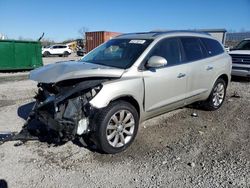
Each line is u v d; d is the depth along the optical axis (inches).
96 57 208.4
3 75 568.7
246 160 165.5
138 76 178.9
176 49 211.8
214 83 251.8
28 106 274.1
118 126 170.1
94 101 157.2
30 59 660.7
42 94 179.5
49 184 138.6
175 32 219.8
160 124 224.5
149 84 184.4
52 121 156.5
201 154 173.0
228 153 174.9
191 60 222.1
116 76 170.6
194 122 231.6
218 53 258.4
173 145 185.5
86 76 161.5
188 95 221.0
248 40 474.9
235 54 440.5
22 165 155.8
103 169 153.1
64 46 1669.5
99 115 161.3
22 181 140.7
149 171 151.7
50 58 1430.9
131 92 173.0
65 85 161.8
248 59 428.1
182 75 209.3
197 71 224.8
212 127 221.3
